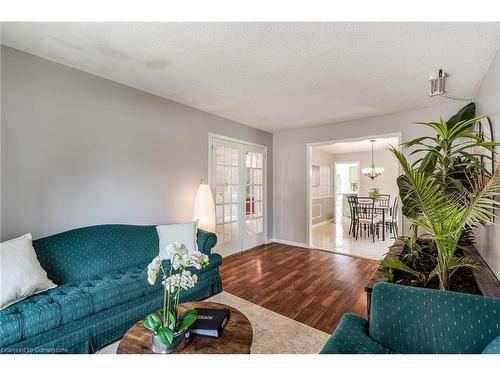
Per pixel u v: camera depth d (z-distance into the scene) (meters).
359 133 4.14
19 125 2.06
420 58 2.15
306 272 3.38
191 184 3.56
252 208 4.81
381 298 1.31
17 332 1.38
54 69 2.26
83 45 2.00
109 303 1.77
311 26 1.73
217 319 1.38
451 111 3.31
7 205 2.00
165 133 3.21
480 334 1.08
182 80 2.66
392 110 3.64
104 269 2.31
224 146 4.16
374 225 5.87
